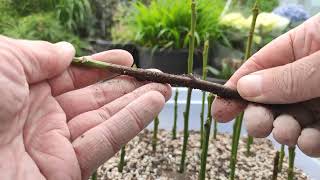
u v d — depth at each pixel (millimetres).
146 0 362
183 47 307
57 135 127
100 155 126
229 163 192
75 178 124
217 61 322
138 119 128
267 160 199
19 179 115
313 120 134
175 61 305
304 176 189
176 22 309
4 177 113
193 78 136
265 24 306
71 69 140
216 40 323
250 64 142
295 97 125
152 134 216
